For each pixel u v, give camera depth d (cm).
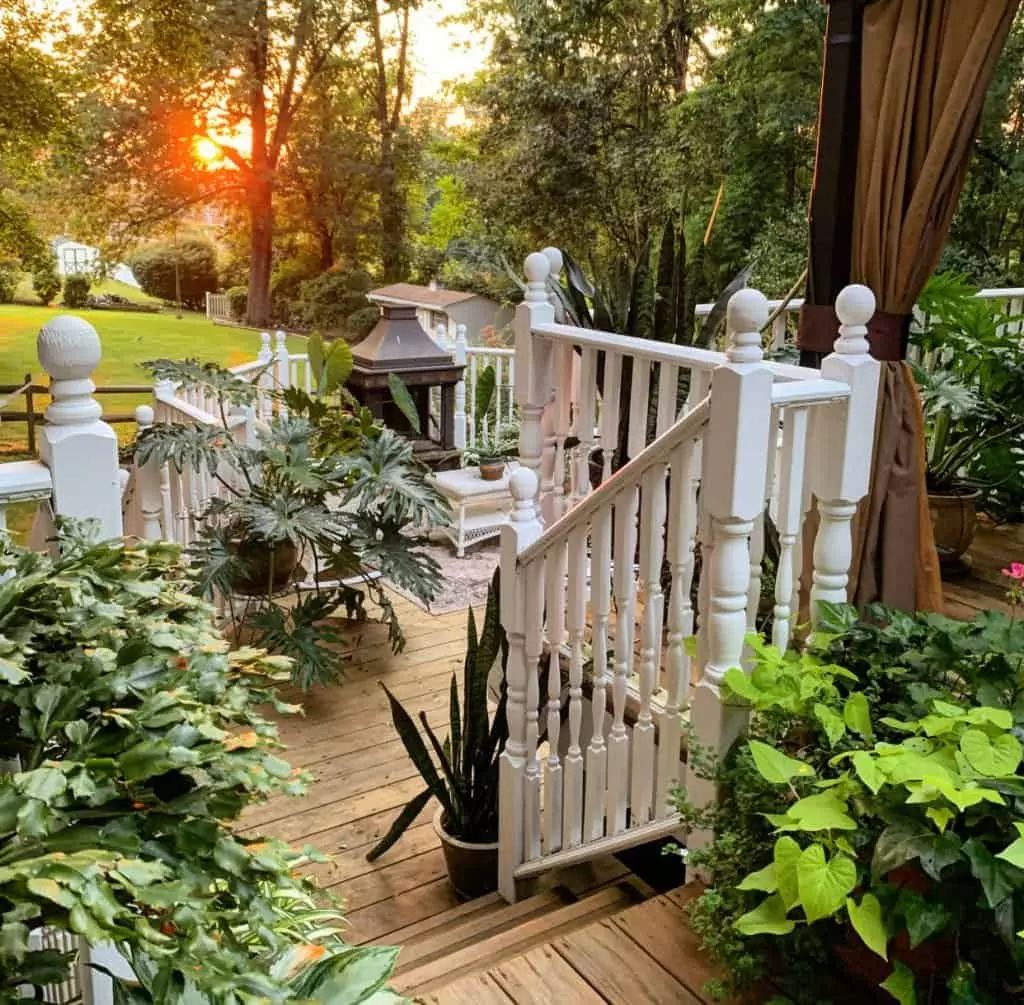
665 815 232
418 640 445
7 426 815
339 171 1434
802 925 158
